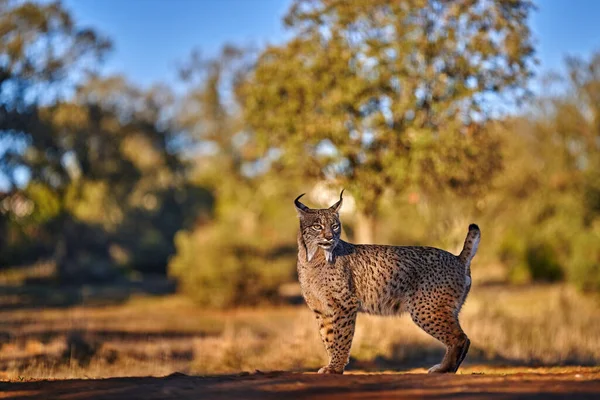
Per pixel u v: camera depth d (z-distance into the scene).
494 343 15.80
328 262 9.28
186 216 57.91
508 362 14.37
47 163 36.25
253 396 6.57
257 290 28.25
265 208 41.34
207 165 50.50
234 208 43.22
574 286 27.33
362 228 18.62
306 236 9.38
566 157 35.69
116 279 44.16
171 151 50.81
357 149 17.50
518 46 16.62
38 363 13.70
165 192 56.16
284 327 20.77
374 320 16.44
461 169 17.16
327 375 7.67
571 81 35.50
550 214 35.78
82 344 16.03
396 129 17.12
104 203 50.28
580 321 19.91
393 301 9.59
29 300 29.88
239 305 28.17
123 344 17.00
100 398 6.55
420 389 6.73
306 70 17.30
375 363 14.30
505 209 35.78
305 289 9.54
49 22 32.34
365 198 17.98
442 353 15.66
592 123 35.16
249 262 28.55
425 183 17.83
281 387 6.90
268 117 18.33
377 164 17.66
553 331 17.30
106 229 52.50
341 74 17.11
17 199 36.66
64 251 44.34
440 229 22.34
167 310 27.75
